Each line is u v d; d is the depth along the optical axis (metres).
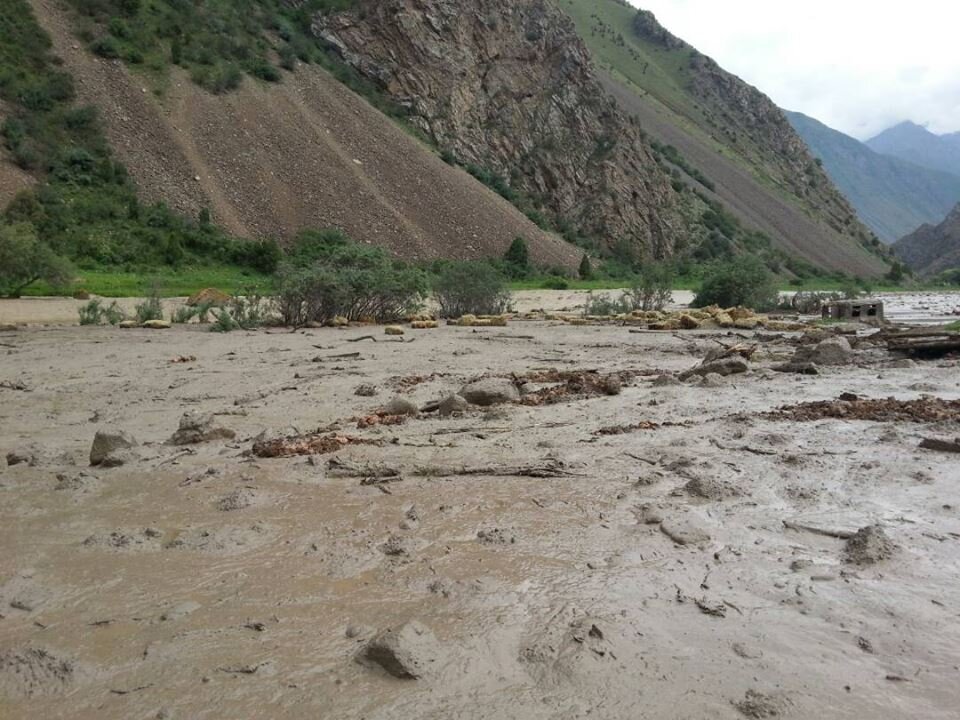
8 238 28.78
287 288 22.97
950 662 2.55
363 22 81.94
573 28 100.69
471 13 87.69
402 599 3.15
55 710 2.35
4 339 17.98
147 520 4.29
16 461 5.86
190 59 63.72
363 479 5.05
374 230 57.53
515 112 90.06
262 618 2.98
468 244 62.12
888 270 138.50
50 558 3.71
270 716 2.29
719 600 3.06
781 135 191.00
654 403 7.84
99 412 8.08
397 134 70.50
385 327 20.91
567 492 4.69
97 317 23.33
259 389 9.63
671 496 4.55
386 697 2.38
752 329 20.22
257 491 4.79
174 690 2.45
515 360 12.98
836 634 2.76
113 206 47.16
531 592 3.19
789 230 132.25
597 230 87.44
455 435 6.42
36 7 58.91
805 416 6.87
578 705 2.31
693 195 115.50
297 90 67.75
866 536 3.65
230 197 53.84
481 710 2.29
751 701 2.30
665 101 177.12
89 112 52.84
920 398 7.75
